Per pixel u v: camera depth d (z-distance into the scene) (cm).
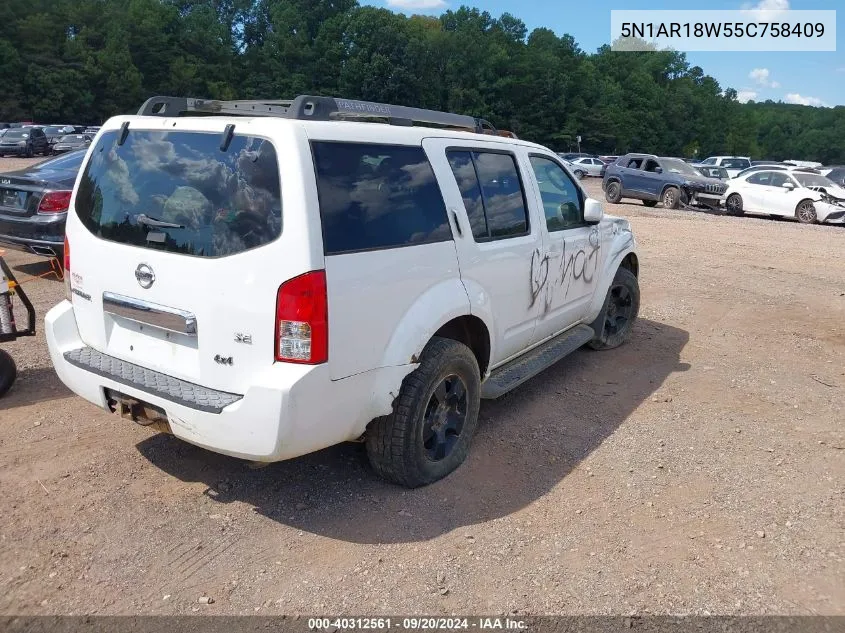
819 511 376
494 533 346
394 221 348
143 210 343
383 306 336
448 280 379
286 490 378
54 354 379
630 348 661
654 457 434
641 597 303
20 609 282
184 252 324
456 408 404
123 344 359
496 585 308
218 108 405
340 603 293
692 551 337
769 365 624
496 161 445
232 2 9675
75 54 6706
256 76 8438
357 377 327
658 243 1343
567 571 319
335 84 8412
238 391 316
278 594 297
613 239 604
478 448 437
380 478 392
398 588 303
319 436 317
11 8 6544
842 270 1100
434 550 330
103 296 361
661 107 10194
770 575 320
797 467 426
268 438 301
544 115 8888
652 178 2252
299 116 354
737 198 2066
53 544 323
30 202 780
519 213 457
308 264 300
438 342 376
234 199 314
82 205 377
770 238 1487
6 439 420
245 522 347
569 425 478
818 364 631
